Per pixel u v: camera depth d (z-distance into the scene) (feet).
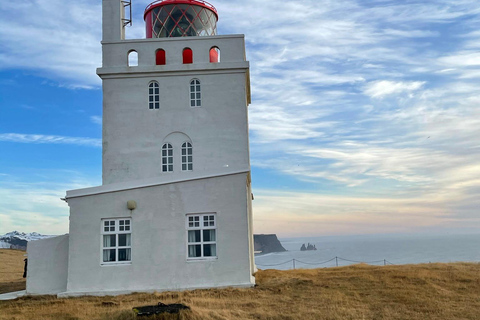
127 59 81.10
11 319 51.37
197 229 66.64
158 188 67.31
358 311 51.52
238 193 67.31
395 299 55.67
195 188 67.31
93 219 66.64
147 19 92.02
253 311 52.08
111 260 65.98
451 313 50.06
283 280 68.18
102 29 82.69
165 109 79.51
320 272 75.87
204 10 91.20
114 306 55.93
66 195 67.15
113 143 78.64
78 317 50.88
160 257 65.67
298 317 49.55
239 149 78.59
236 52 81.56
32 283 69.36
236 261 65.57
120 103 79.61
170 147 78.84
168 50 81.61
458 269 71.51
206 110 79.51
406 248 606.55
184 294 61.00
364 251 557.33
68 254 67.21
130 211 66.64
